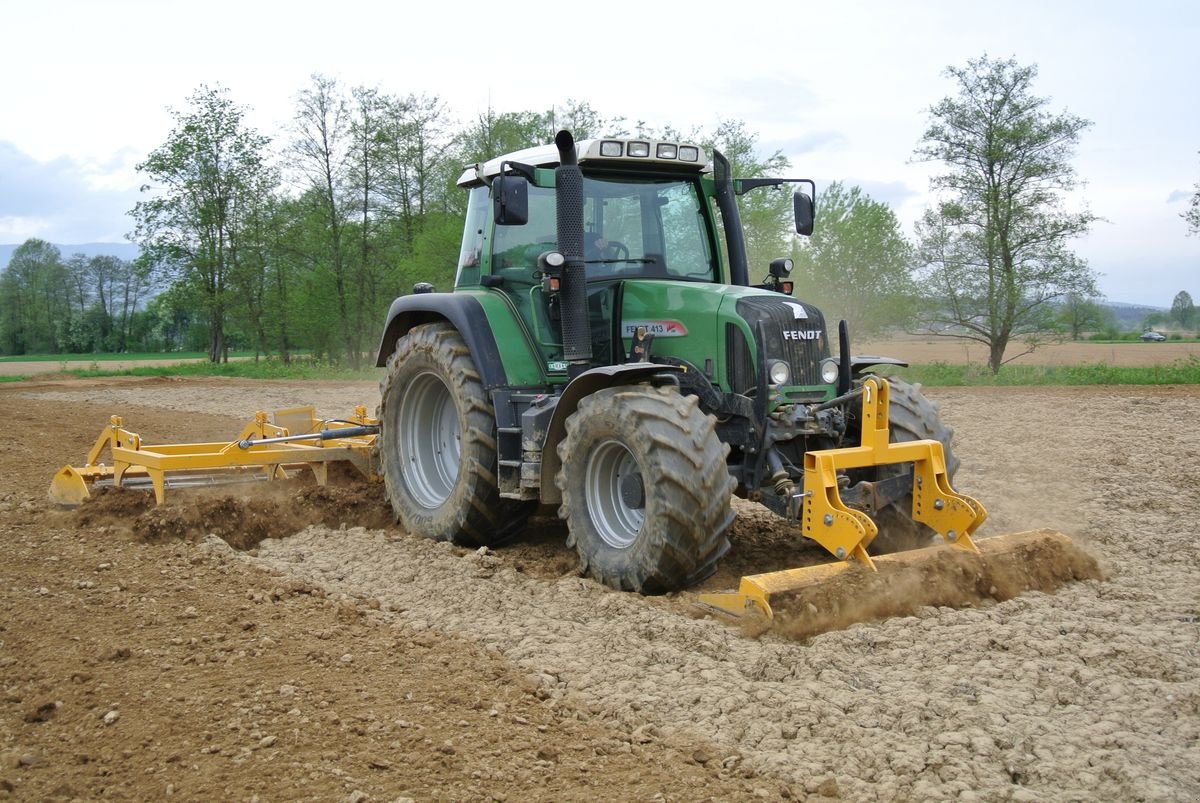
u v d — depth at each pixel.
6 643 4.75
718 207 6.84
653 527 5.26
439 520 6.78
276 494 7.57
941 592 5.13
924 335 26.05
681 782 3.39
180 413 16.88
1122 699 3.96
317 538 6.89
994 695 4.00
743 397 5.78
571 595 5.44
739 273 6.79
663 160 6.47
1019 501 8.16
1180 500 8.11
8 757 3.56
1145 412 15.16
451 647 4.70
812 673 4.32
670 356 6.16
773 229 22.31
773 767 3.49
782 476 5.64
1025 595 5.30
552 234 6.51
